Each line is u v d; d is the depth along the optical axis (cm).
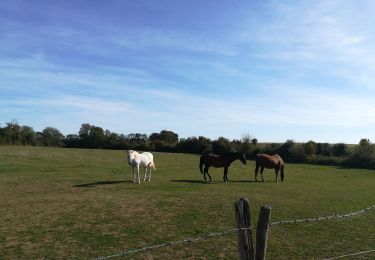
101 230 1274
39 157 4134
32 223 1349
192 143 7000
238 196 2047
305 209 1741
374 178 3634
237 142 6731
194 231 1290
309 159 5891
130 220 1417
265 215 597
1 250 1059
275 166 2939
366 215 1620
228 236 1235
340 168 4966
